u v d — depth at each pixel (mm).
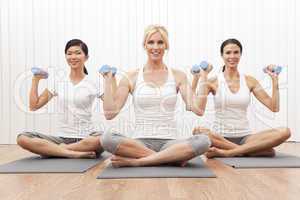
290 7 5492
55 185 2484
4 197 2168
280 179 2652
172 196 2156
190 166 3201
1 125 5562
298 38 5512
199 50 5512
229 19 5484
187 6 5516
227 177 2740
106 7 5520
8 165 3299
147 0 5520
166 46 3600
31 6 5520
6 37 5555
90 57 5500
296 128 5602
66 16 5512
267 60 5480
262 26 5477
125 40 5523
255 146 3828
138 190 2312
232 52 4133
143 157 3193
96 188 2379
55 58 5504
